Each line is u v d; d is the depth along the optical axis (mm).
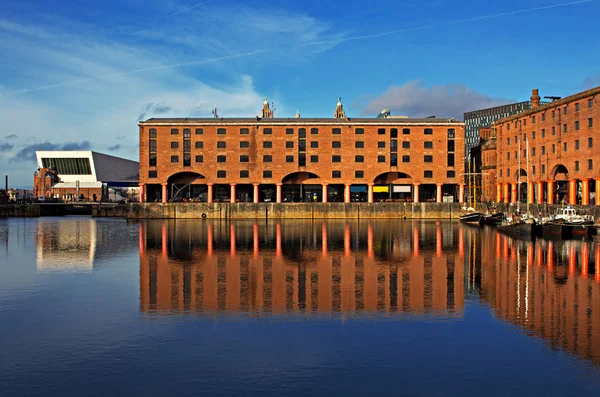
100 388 15828
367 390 15633
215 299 27750
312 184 114500
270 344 19734
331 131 110938
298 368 17312
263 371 17047
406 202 109562
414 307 25844
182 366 17484
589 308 25469
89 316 23953
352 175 110875
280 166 110625
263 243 58031
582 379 16359
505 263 41625
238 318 23594
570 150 84625
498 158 113625
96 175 177500
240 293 29406
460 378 16484
